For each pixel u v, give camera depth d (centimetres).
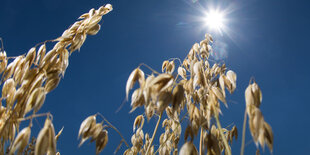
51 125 16
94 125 21
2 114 20
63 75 21
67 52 23
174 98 18
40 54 22
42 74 20
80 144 20
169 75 18
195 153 17
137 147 31
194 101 23
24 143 16
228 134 27
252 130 15
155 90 17
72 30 24
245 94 17
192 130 20
